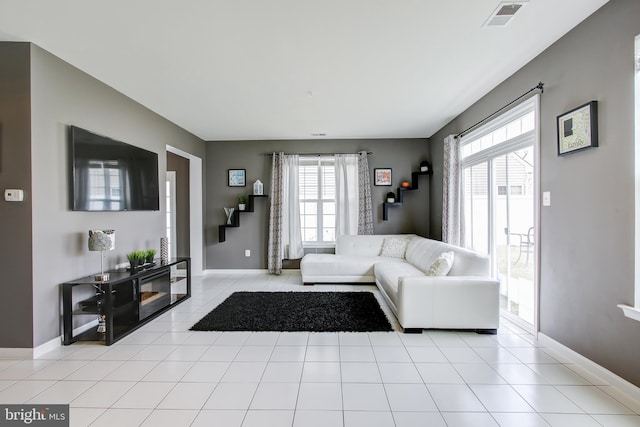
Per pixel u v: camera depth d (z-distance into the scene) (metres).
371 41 2.57
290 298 4.25
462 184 4.42
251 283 5.21
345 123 4.93
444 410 1.91
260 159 6.00
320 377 2.28
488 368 2.40
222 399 2.03
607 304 2.16
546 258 2.75
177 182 6.00
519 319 3.29
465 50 2.73
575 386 2.15
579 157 2.38
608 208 2.14
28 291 2.56
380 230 5.95
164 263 3.83
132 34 2.43
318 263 5.05
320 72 3.12
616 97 2.07
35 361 2.53
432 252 4.16
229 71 3.08
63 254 2.83
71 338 2.85
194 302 4.16
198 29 2.37
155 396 2.06
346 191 5.82
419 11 2.18
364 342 2.88
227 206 6.04
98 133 3.24
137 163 3.77
